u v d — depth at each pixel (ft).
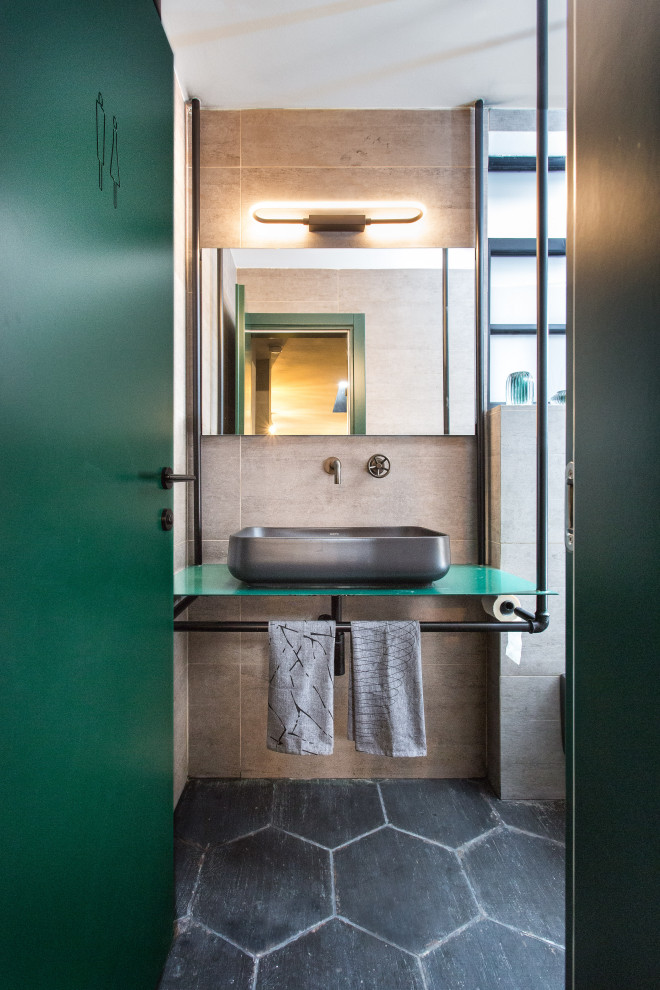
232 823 4.84
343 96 5.57
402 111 5.74
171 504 3.53
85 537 2.28
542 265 4.73
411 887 4.02
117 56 2.66
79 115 2.23
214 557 5.73
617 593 1.95
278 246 5.75
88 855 2.27
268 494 5.72
